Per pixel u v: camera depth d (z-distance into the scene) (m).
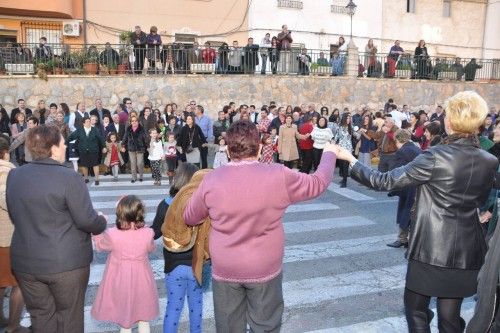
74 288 3.21
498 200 4.49
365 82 18.67
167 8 19.58
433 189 2.91
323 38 21.72
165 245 3.58
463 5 24.89
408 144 6.74
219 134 13.70
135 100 15.95
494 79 21.58
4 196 3.86
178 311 3.60
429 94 20.02
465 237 2.90
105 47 15.85
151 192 10.62
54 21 18.45
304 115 13.77
